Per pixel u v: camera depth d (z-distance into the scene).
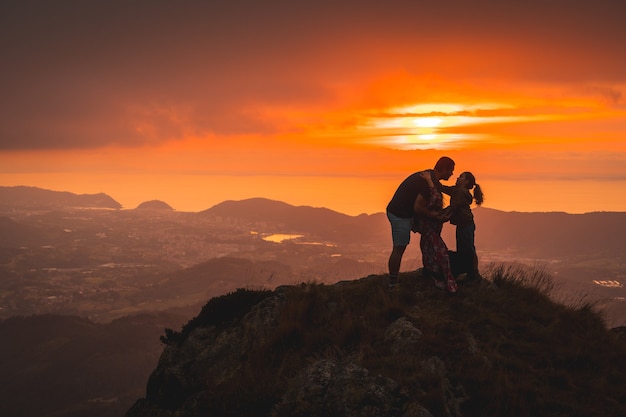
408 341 9.87
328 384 8.68
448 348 9.67
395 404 8.34
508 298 11.43
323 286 12.72
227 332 11.77
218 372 11.14
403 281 12.28
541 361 9.67
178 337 12.43
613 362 9.84
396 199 11.77
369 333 10.38
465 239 11.85
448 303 11.30
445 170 11.85
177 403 10.98
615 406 8.73
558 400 8.75
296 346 10.73
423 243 12.02
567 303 11.65
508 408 8.57
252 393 9.39
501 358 9.55
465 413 8.62
